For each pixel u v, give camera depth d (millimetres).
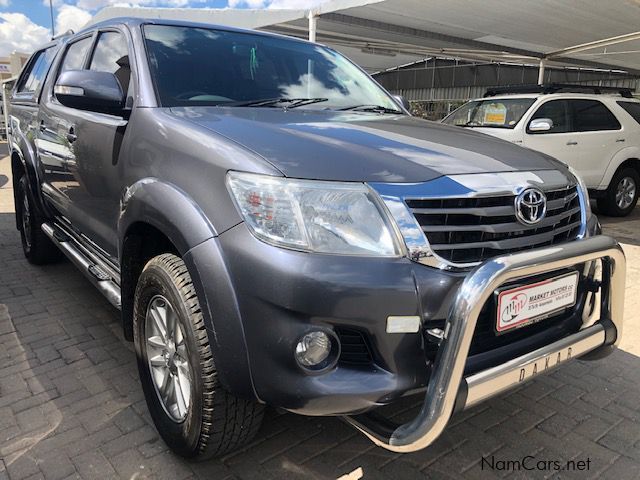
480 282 1690
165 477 2156
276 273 1698
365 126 2430
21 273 4551
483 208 1898
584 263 2299
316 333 1713
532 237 2031
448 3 8281
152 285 2178
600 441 2455
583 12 8805
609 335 2238
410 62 17906
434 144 2227
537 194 2021
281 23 9516
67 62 3822
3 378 2867
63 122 3354
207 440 2025
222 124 2184
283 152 1903
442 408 1695
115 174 2582
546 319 2193
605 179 7824
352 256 1727
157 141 2260
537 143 7297
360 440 2426
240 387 1817
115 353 3156
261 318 1732
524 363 1915
